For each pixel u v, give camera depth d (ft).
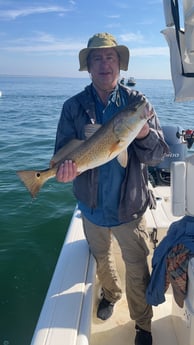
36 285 14.24
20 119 69.41
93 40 7.64
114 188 7.93
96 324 9.52
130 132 6.85
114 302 9.78
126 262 8.34
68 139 8.16
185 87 7.48
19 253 16.42
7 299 13.43
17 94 169.07
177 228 7.50
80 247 9.77
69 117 8.16
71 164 7.25
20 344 11.30
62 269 8.77
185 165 7.32
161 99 111.14
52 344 6.48
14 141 43.57
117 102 7.81
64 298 7.68
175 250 7.15
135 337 8.81
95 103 7.99
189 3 7.04
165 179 13.25
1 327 12.06
